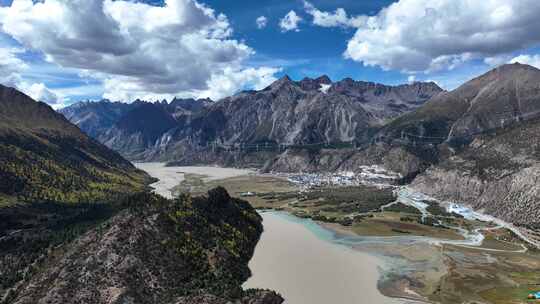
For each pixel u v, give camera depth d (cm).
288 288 14112
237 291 13000
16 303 11519
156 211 15938
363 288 14338
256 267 16100
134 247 13388
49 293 11488
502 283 14875
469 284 14775
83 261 12700
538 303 13038
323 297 13475
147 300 11862
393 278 15362
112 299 11456
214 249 15462
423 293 14012
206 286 13225
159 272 12962
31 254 15312
